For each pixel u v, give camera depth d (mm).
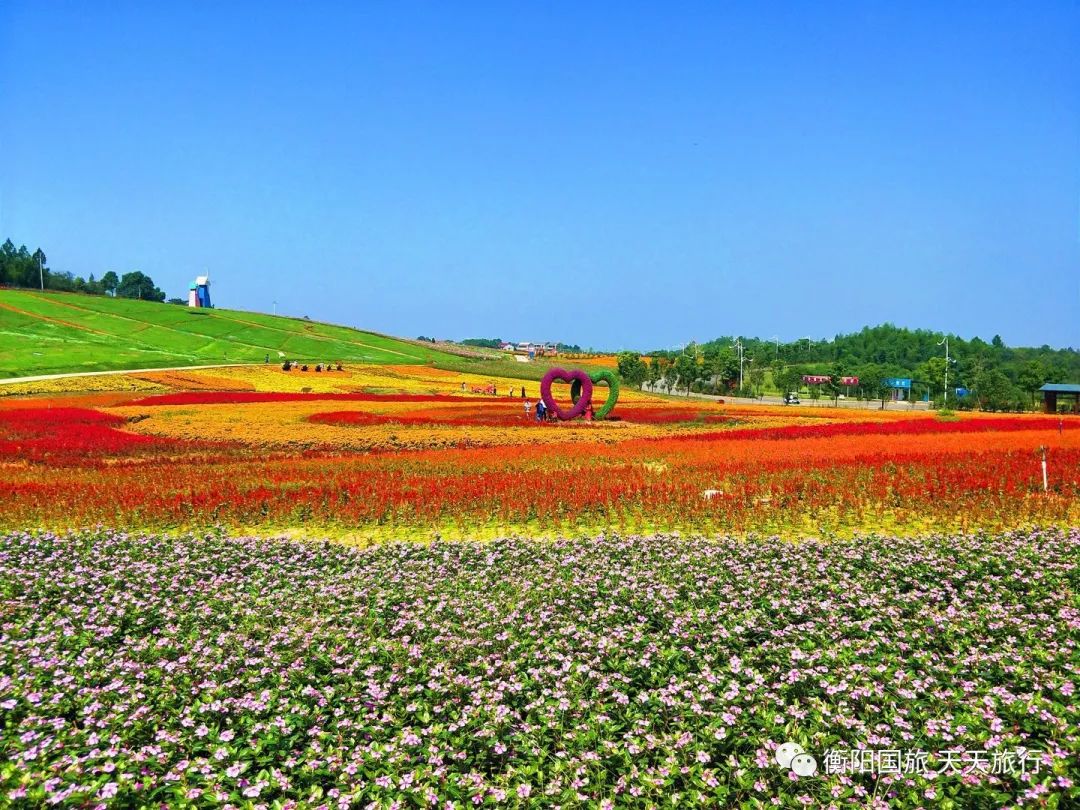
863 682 8414
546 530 18094
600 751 7328
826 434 37562
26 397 60156
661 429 44000
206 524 18906
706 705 8125
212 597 12445
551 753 7574
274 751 7586
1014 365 123875
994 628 9852
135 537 16875
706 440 35156
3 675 8977
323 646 9883
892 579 12469
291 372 93125
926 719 7645
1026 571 12500
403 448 34625
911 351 171625
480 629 10547
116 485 23094
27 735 7398
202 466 28453
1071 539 14383
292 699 8531
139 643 10180
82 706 8430
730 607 11125
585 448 32500
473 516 19266
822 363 168750
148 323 125562
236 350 111750
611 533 16422
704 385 118500
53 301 131500
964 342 167875
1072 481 20484
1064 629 9750
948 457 25359
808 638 10000
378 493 20641
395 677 9008
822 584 12227
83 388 66875
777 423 47562
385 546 15828
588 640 10047
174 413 49375
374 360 117125
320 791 6883
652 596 11617
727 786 6887
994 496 19484
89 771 6973
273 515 19469
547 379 49438
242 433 38750
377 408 56156
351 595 12430
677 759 7148
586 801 6766
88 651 9969
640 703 8406
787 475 23016
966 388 98688
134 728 7871
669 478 22875
